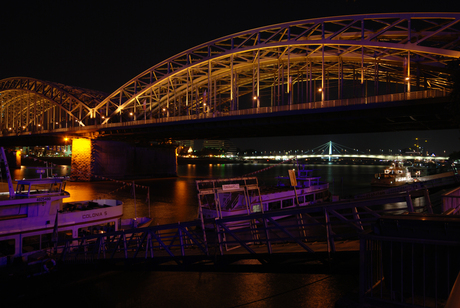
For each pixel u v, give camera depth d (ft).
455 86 84.99
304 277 56.34
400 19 207.62
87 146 356.18
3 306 56.75
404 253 23.76
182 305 47.75
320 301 45.19
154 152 420.77
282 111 231.30
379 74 275.18
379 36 227.20
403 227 23.85
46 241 78.89
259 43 278.26
